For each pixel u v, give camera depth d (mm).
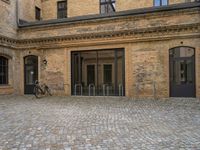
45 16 24000
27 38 18906
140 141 5973
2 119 8781
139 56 16031
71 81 17969
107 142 5918
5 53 18031
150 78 15781
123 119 8672
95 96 17141
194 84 14977
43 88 18328
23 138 6309
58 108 11477
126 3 20453
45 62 18531
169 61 15430
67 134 6668
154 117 8984
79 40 17438
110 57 17031
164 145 5633
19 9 19750
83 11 22031
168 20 15219
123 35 16266
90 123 8047
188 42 14883
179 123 7938
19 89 19359
